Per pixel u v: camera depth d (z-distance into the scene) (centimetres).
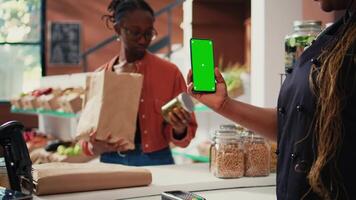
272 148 179
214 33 338
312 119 108
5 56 668
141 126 216
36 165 156
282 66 227
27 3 679
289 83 120
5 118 653
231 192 159
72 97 330
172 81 226
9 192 117
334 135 103
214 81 143
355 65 103
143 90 218
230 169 167
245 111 143
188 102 189
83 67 720
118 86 195
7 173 131
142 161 214
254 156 170
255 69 234
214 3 338
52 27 705
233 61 338
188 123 205
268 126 142
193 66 143
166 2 755
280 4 227
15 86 671
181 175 172
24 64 681
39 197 134
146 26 217
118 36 231
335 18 204
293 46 174
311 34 171
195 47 143
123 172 146
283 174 119
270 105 226
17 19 673
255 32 233
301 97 112
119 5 221
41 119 486
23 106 431
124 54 227
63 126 415
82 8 724
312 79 109
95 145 200
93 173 141
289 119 117
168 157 223
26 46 682
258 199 149
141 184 150
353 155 104
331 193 105
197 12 336
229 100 144
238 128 182
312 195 110
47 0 699
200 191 159
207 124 331
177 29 716
